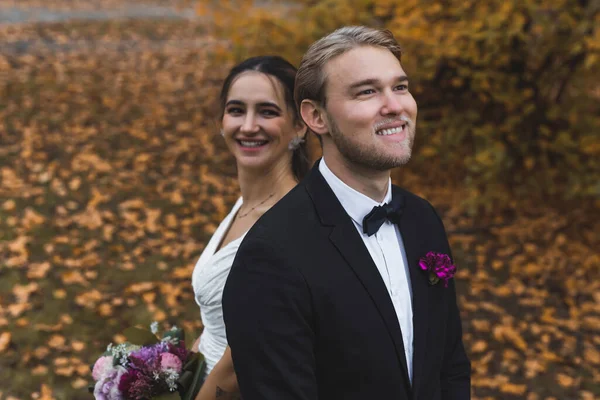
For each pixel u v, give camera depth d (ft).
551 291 14.30
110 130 21.85
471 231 16.52
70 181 17.63
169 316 12.15
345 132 4.07
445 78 17.19
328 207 4.26
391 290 4.39
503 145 15.66
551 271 14.98
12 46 32.30
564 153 15.57
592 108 16.24
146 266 13.84
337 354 3.99
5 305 11.96
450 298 4.89
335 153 4.30
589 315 13.44
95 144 20.45
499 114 16.81
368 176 4.29
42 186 17.20
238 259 4.12
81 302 12.18
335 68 4.07
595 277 14.84
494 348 12.14
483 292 14.06
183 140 21.35
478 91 15.43
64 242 14.39
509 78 15.33
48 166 18.42
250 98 5.76
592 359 11.90
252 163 5.88
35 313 11.77
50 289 12.55
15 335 11.09
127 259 13.99
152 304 12.41
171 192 17.71
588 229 16.76
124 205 16.57
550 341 12.48
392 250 4.50
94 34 37.40
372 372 4.01
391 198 4.66
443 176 18.89
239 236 5.96
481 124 16.97
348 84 4.02
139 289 12.77
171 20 44.65
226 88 6.02
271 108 5.79
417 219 4.80
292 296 3.91
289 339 3.86
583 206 17.60
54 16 42.47
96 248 14.38
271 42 16.66
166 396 5.25
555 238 16.33
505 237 16.28
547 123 16.40
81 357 10.77
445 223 16.80
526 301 13.75
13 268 13.16
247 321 3.96
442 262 4.50
